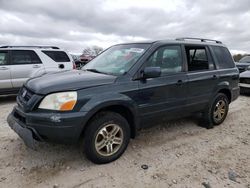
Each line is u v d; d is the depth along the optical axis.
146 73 3.62
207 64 4.99
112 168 3.41
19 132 3.22
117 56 4.25
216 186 3.05
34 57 8.09
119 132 3.59
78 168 3.38
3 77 7.51
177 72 4.31
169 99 4.15
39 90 3.18
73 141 3.19
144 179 3.16
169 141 4.39
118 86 3.50
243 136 4.78
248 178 3.25
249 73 9.40
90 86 3.30
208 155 3.89
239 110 6.90
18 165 3.41
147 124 4.01
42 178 3.12
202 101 4.80
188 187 3.02
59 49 8.74
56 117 3.01
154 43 4.12
